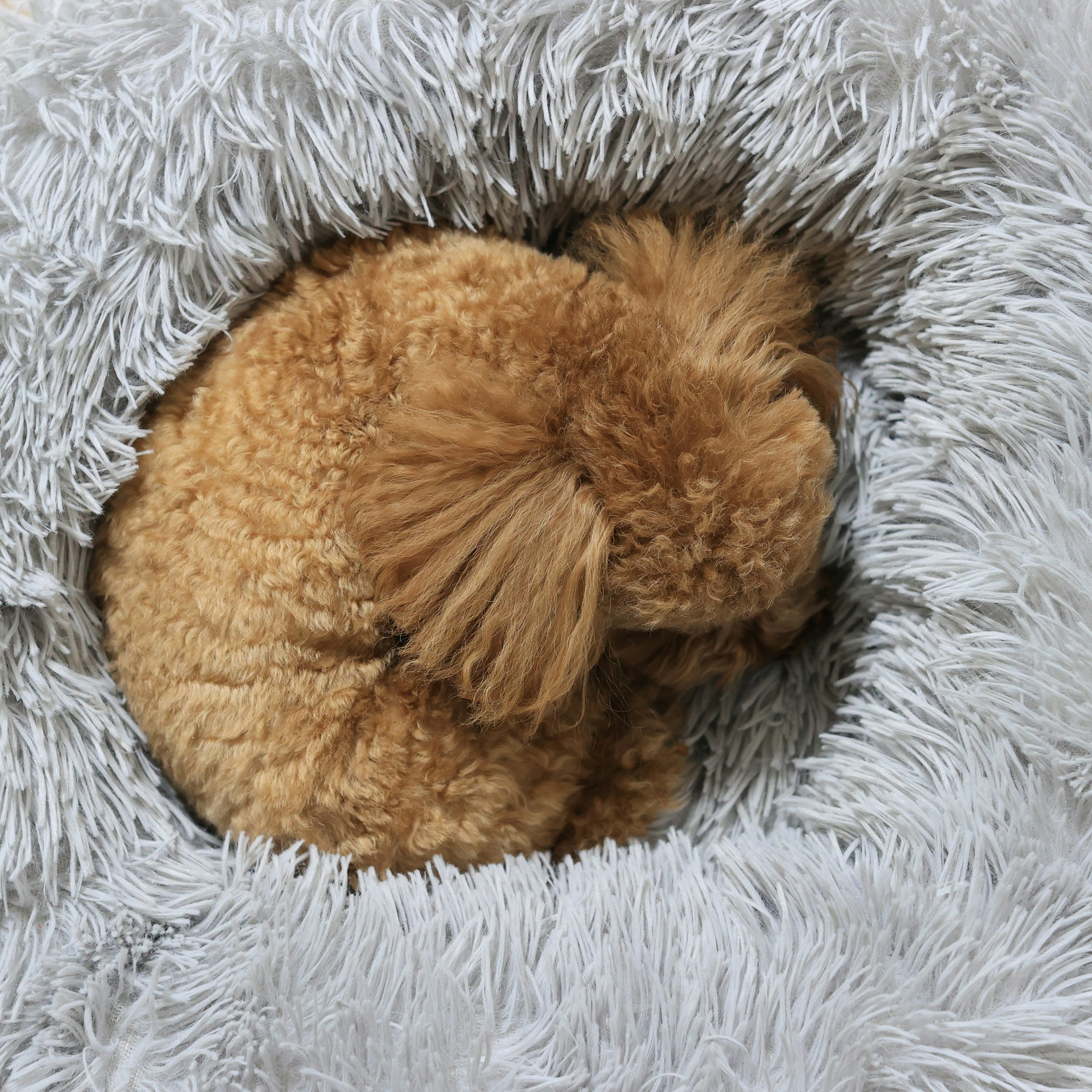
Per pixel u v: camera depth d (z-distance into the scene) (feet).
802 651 2.21
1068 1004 1.77
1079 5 1.89
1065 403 1.89
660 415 1.79
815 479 1.86
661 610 1.82
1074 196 1.89
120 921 1.91
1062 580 1.86
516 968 1.88
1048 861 1.85
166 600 1.91
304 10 1.89
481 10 1.89
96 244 1.90
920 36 1.88
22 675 1.93
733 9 1.90
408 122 1.94
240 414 1.90
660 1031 1.83
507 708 1.87
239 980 1.86
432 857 1.99
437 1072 1.79
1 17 1.91
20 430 1.90
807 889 1.92
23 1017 1.85
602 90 1.94
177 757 1.96
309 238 2.00
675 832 2.09
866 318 2.13
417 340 1.87
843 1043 1.79
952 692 1.94
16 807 1.90
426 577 1.83
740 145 1.98
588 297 1.88
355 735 1.92
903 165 1.94
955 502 1.98
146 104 1.88
